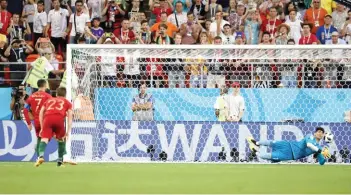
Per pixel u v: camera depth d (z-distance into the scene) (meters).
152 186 36.06
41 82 48.28
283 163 53.19
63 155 49.44
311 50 55.75
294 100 57.66
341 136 54.66
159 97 58.16
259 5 72.75
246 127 54.75
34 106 47.84
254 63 57.72
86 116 56.00
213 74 58.44
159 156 55.12
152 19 73.25
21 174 42.94
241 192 33.47
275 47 53.44
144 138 55.28
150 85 59.50
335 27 70.50
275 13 69.25
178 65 58.88
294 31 69.12
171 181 38.69
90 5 72.69
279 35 66.56
